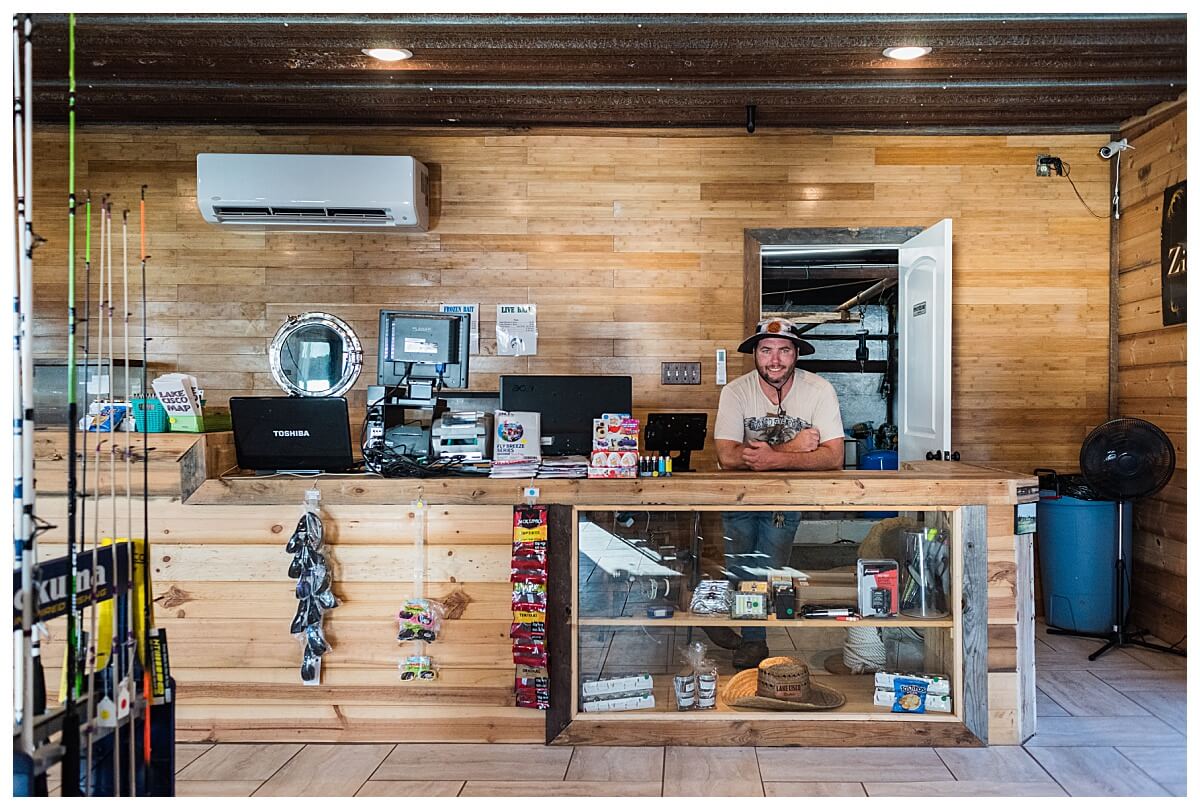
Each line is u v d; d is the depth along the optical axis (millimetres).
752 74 4223
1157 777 2912
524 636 3135
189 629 3252
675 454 4648
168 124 5051
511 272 5152
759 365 3977
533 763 3047
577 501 3195
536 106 4727
